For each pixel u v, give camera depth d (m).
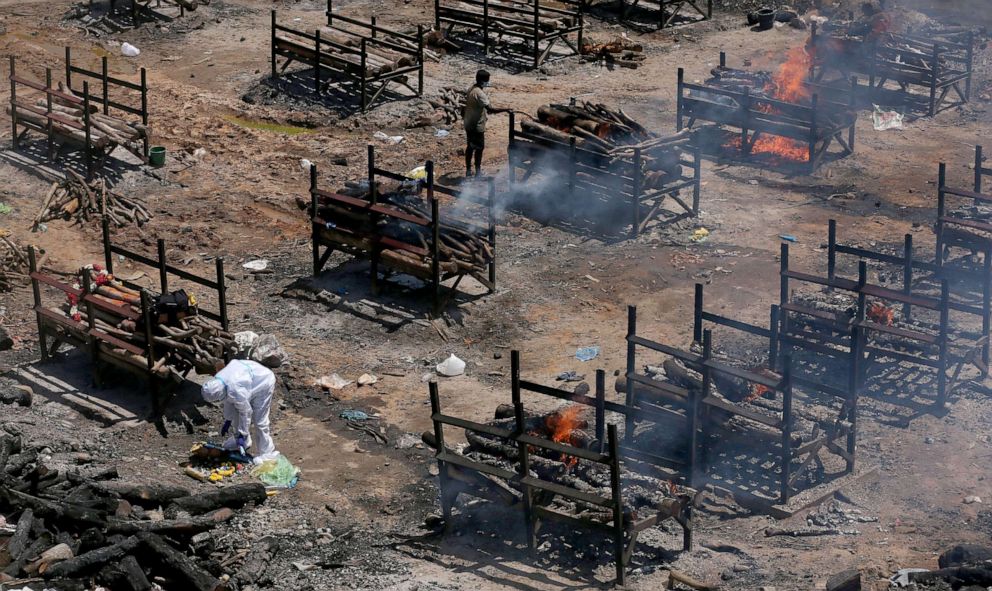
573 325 51.53
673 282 55.12
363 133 73.06
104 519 36.06
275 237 59.78
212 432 43.69
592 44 86.44
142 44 87.50
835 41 80.31
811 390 44.28
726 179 67.31
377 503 39.66
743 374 37.44
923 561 34.53
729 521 37.62
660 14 91.94
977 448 41.06
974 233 53.00
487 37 84.69
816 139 67.19
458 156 69.44
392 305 53.06
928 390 44.69
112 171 64.62
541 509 35.22
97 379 46.03
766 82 75.69
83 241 58.19
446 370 47.94
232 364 41.06
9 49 84.56
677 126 72.00
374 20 79.81
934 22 91.00
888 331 43.53
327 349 49.88
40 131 65.38
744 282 54.72
